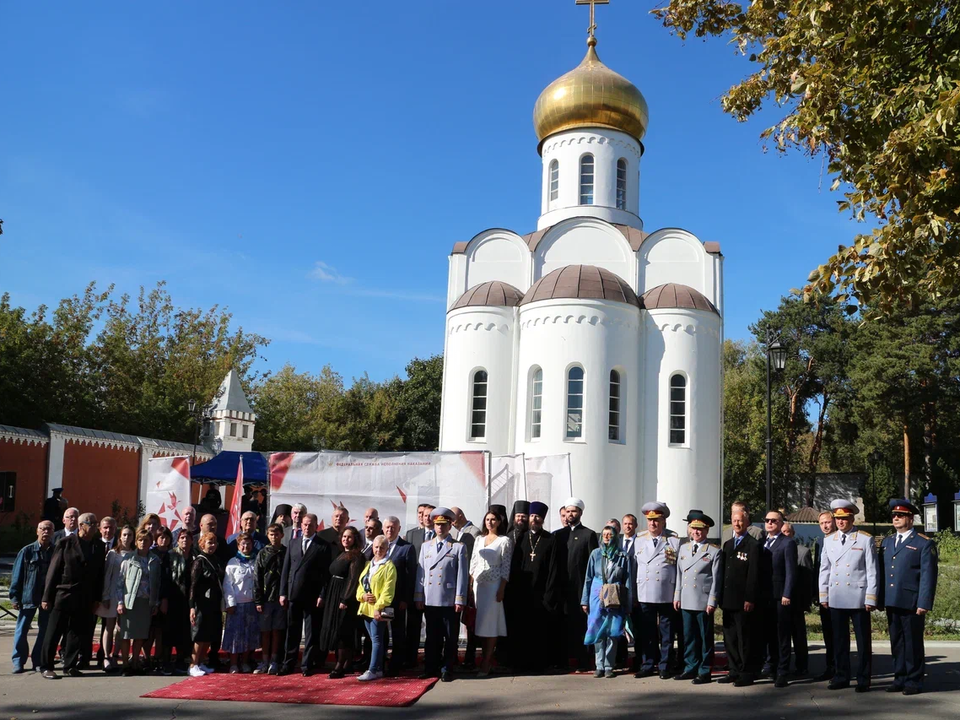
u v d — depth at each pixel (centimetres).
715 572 1064
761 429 5162
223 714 868
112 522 1116
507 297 2616
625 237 2747
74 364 4006
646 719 861
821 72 1014
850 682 1064
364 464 1346
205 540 1105
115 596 1077
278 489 1355
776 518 1096
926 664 1191
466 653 1152
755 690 1009
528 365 2472
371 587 1047
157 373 4691
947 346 4522
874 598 997
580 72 3066
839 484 5650
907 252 924
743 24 1243
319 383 5438
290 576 1080
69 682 1028
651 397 2498
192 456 3197
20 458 2731
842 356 5131
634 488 2428
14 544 2589
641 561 1120
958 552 3334
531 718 862
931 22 1023
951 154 891
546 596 1122
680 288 2600
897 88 993
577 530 1159
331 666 1138
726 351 6266
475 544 1120
